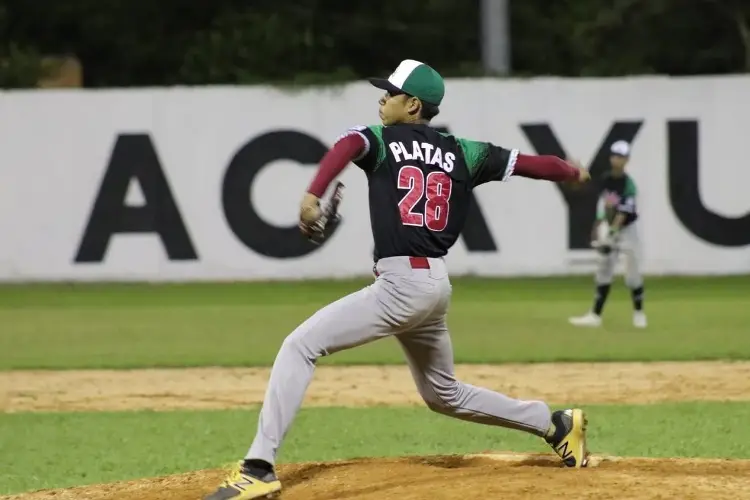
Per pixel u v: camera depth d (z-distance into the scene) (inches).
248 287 2962.6
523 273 3056.1
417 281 810.8
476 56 4653.1
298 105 3061.0
